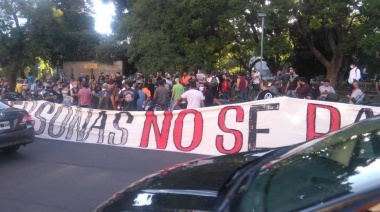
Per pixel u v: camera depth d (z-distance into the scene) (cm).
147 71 2788
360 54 3186
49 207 590
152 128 991
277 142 870
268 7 2661
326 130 846
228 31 2878
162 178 336
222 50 3130
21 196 639
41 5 3409
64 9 4094
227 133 909
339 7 2581
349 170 255
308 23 2878
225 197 275
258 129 883
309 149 319
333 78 3094
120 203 305
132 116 1021
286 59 3522
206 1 2659
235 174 317
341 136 325
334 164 274
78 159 871
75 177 736
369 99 1984
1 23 3353
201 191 294
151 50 2816
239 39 2933
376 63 3750
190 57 2839
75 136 1091
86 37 3622
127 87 1273
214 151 919
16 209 584
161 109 1400
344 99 2175
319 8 2698
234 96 2156
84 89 1428
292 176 273
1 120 841
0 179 730
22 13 3341
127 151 955
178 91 1489
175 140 959
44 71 4475
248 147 891
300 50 3397
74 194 644
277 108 870
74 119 1102
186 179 323
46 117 1142
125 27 3131
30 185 694
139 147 998
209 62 2925
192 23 2756
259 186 274
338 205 212
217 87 2050
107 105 1238
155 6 2911
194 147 938
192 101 1058
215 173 333
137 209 287
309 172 271
